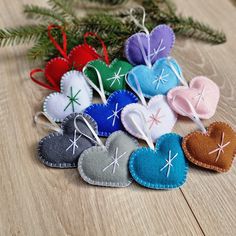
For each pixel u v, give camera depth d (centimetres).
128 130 34
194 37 45
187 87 37
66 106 35
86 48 39
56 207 30
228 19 48
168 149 32
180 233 29
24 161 33
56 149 32
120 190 31
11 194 31
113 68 37
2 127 35
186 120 36
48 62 38
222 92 39
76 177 32
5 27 45
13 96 38
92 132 33
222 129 33
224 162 31
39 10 43
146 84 37
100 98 38
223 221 29
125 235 28
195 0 50
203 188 31
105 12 45
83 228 29
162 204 30
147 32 38
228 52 43
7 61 41
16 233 28
